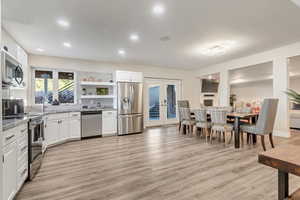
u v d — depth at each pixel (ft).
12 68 8.87
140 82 17.94
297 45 12.81
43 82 15.46
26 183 6.75
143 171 7.80
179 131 17.42
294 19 9.02
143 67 20.74
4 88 9.32
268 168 7.99
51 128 12.16
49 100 15.65
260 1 7.31
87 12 8.09
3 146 4.81
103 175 7.44
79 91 16.94
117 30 10.20
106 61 18.22
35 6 7.47
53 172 7.79
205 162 8.85
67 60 16.29
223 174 7.39
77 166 8.48
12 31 10.07
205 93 26.78
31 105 13.51
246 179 6.92
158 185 6.51
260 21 9.21
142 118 17.76
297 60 16.03
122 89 16.76
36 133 7.95
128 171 7.83
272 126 11.25
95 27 9.75
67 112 13.71
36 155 7.83
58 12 8.04
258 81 30.30
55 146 12.34
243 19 8.98
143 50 14.29
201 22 9.27
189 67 22.31
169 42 12.40
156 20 9.00
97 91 17.78
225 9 7.97
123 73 17.06
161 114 22.48
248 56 16.48
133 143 13.07
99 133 15.60
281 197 3.10
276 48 14.16
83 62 17.11
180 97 23.80
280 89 14.06
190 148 11.51
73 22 9.08
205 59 17.78
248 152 10.51
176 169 8.00
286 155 3.03
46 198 5.72
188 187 6.34
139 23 9.32
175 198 5.63
